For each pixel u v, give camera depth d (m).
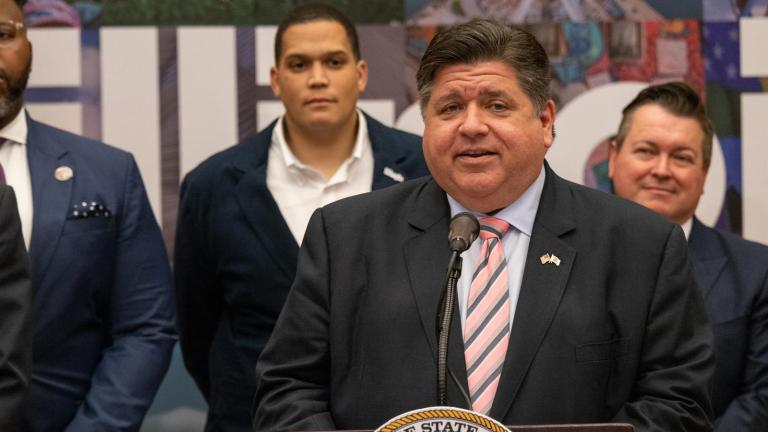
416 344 4.81
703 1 8.93
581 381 4.70
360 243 5.14
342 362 4.96
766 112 8.90
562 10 8.95
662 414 4.60
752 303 7.25
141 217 7.25
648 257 4.94
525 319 4.77
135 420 6.82
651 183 7.46
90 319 7.00
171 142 8.99
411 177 7.85
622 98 8.93
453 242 4.46
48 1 8.96
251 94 9.01
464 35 4.85
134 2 9.00
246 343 7.60
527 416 4.63
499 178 4.85
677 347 4.82
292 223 7.81
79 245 6.90
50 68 8.95
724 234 7.64
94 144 7.32
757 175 8.91
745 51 8.91
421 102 5.00
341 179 7.86
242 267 7.63
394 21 8.99
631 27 8.94
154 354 7.05
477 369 4.75
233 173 7.84
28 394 6.66
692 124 7.48
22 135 7.10
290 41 7.84
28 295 6.07
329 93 7.76
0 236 5.96
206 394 8.44
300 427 4.73
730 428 6.93
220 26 9.01
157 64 8.99
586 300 4.81
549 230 4.99
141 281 7.18
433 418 3.83
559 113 8.95
